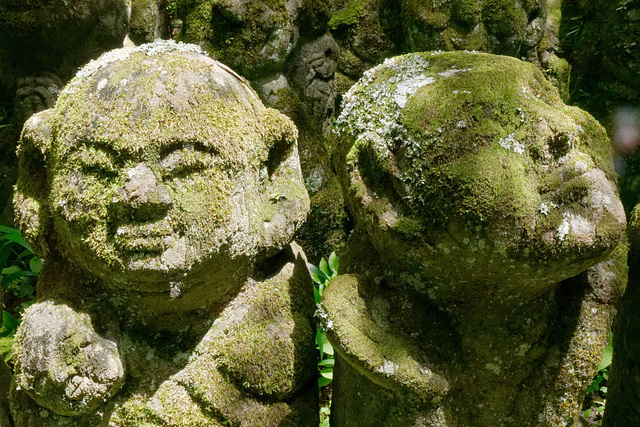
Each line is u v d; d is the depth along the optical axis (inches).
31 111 102.0
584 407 89.3
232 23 101.6
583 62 129.0
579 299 59.1
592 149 53.4
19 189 58.6
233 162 52.7
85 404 51.9
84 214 51.0
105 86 52.5
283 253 63.1
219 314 58.4
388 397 57.3
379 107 54.9
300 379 59.6
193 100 51.9
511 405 59.2
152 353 56.1
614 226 50.8
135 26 111.8
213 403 55.9
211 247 51.9
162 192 50.0
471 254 50.7
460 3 103.1
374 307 55.9
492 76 52.1
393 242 53.8
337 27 139.3
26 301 98.3
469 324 56.7
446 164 49.8
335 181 113.2
